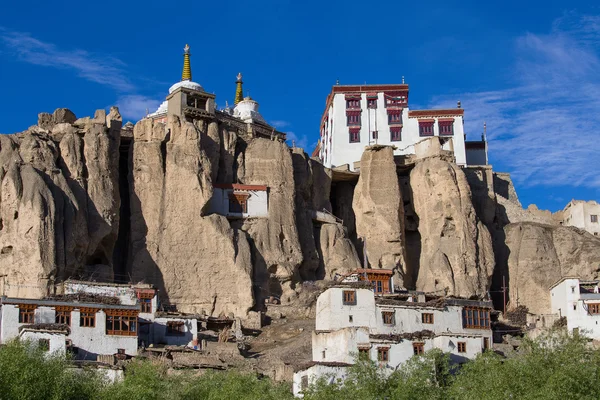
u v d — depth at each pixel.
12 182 116.06
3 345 85.00
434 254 135.50
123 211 127.94
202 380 87.75
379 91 156.12
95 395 76.00
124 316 98.56
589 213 150.75
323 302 97.69
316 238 135.12
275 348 109.75
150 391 79.69
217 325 115.50
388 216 138.12
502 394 74.81
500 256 140.25
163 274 122.62
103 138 124.62
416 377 79.00
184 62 145.25
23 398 71.44
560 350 80.62
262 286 125.06
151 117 138.88
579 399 73.06
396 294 108.44
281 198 132.75
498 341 111.50
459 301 100.44
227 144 134.62
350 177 144.75
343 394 78.12
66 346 93.81
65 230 116.06
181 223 124.88
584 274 137.00
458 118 155.12
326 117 161.25
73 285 107.94
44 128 127.06
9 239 114.56
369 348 90.12
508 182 160.62
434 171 140.62
